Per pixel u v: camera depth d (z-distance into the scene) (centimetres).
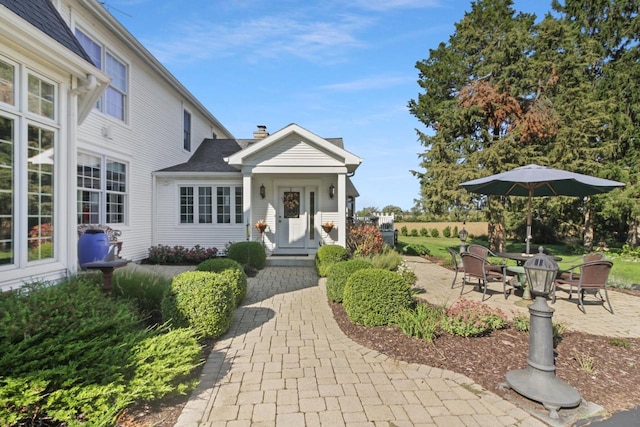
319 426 247
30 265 400
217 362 353
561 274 658
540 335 298
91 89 477
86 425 223
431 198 1353
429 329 400
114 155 862
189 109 1336
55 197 443
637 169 1435
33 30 371
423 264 1082
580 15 1686
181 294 403
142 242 1013
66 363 258
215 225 1118
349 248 1044
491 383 312
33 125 411
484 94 1290
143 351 298
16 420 221
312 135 992
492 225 1401
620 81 1541
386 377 321
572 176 583
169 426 245
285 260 998
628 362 361
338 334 433
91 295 349
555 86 1316
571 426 253
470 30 1437
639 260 1293
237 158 987
